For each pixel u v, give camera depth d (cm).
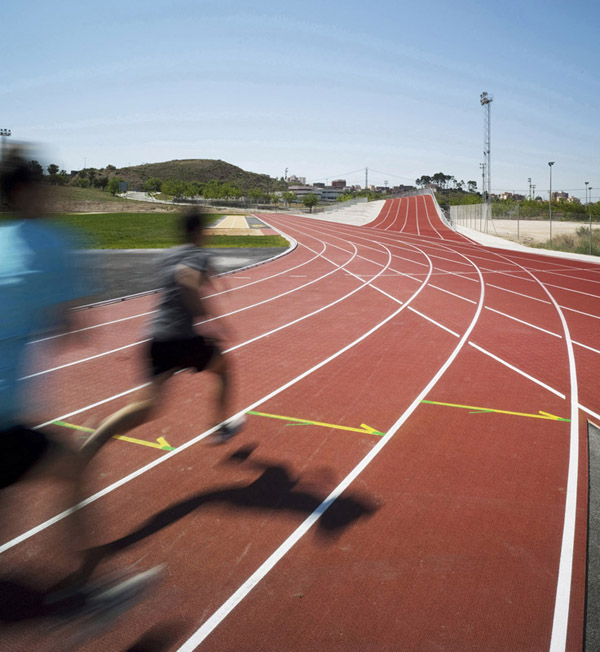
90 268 268
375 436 504
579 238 3312
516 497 396
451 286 1556
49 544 330
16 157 247
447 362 759
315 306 1206
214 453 462
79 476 279
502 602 285
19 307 235
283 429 517
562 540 342
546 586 298
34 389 252
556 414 566
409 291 1445
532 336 932
